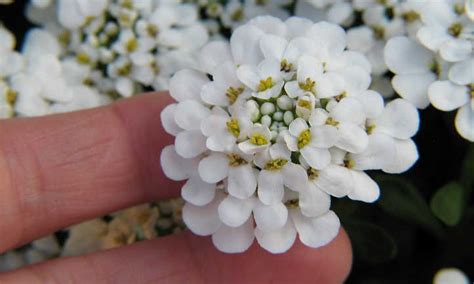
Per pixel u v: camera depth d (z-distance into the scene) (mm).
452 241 108
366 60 89
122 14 107
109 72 109
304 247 100
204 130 81
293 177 79
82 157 103
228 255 101
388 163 83
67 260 101
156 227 109
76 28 108
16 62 108
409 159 85
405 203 104
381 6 101
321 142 79
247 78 83
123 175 104
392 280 111
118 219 110
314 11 106
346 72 86
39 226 103
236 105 82
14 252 113
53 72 109
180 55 108
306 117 81
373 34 103
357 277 113
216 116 81
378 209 110
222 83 85
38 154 101
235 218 81
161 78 109
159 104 104
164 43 109
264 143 79
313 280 102
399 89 94
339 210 105
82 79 110
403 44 95
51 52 110
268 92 81
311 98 80
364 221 105
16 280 97
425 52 94
